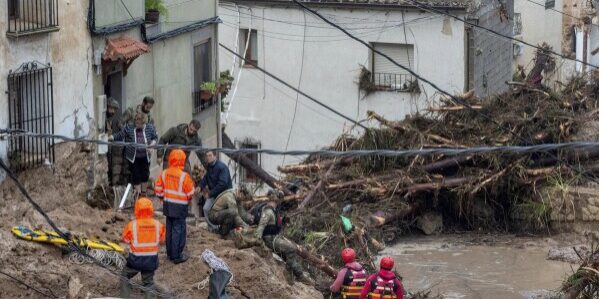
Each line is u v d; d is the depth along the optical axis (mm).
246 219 21750
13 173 20109
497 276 26219
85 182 22609
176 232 19812
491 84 41344
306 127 40812
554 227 30062
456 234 30297
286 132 41062
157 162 26109
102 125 23469
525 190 30203
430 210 30297
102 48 23469
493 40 41375
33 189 20797
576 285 23172
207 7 30984
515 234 30250
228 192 21531
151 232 18406
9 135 18547
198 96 30562
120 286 18922
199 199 27250
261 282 20000
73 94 22281
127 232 18406
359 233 26281
